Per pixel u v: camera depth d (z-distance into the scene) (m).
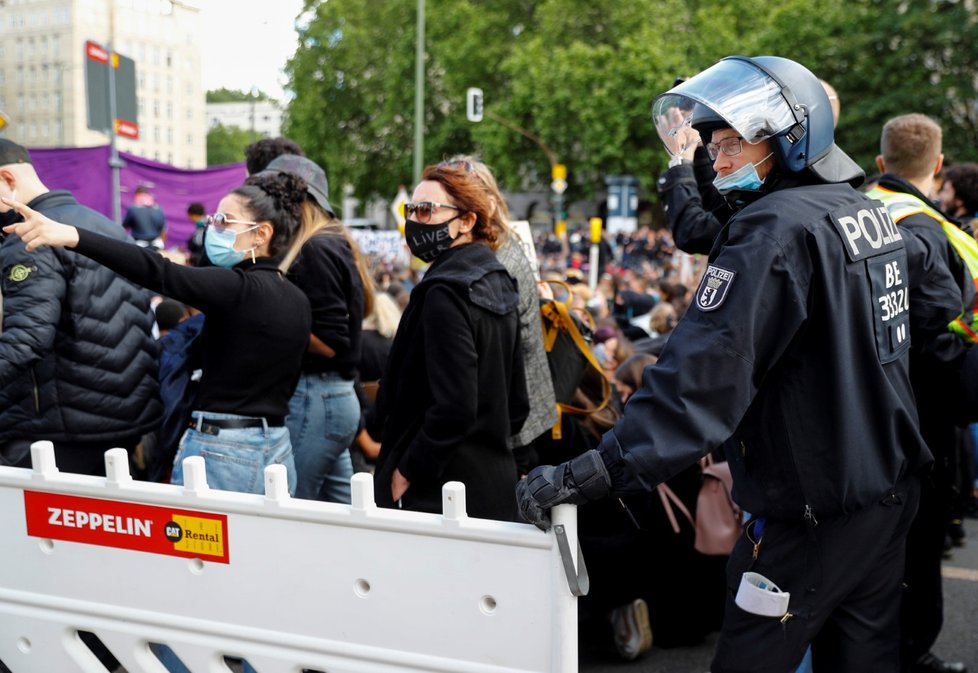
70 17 74.50
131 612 2.22
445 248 2.80
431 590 1.97
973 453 5.01
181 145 90.62
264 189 2.84
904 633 2.93
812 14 32.12
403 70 37.81
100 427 3.02
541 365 3.18
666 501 3.52
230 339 2.69
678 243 2.88
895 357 2.00
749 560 2.06
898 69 30.89
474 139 36.84
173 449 2.96
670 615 3.62
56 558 2.28
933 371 2.62
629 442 1.77
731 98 1.96
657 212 40.34
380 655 2.02
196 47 90.38
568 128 34.00
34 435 2.97
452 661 1.97
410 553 1.97
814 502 1.92
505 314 2.72
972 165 3.83
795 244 1.83
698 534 3.53
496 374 2.70
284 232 2.86
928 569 2.97
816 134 1.96
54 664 2.32
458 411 2.55
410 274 13.76
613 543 3.47
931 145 3.03
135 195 9.13
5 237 3.03
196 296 2.55
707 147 2.12
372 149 41.50
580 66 33.03
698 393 1.76
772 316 1.81
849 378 1.89
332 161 41.22
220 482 2.70
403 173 40.12
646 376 1.82
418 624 1.99
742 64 2.02
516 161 36.81
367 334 4.86
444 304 2.59
